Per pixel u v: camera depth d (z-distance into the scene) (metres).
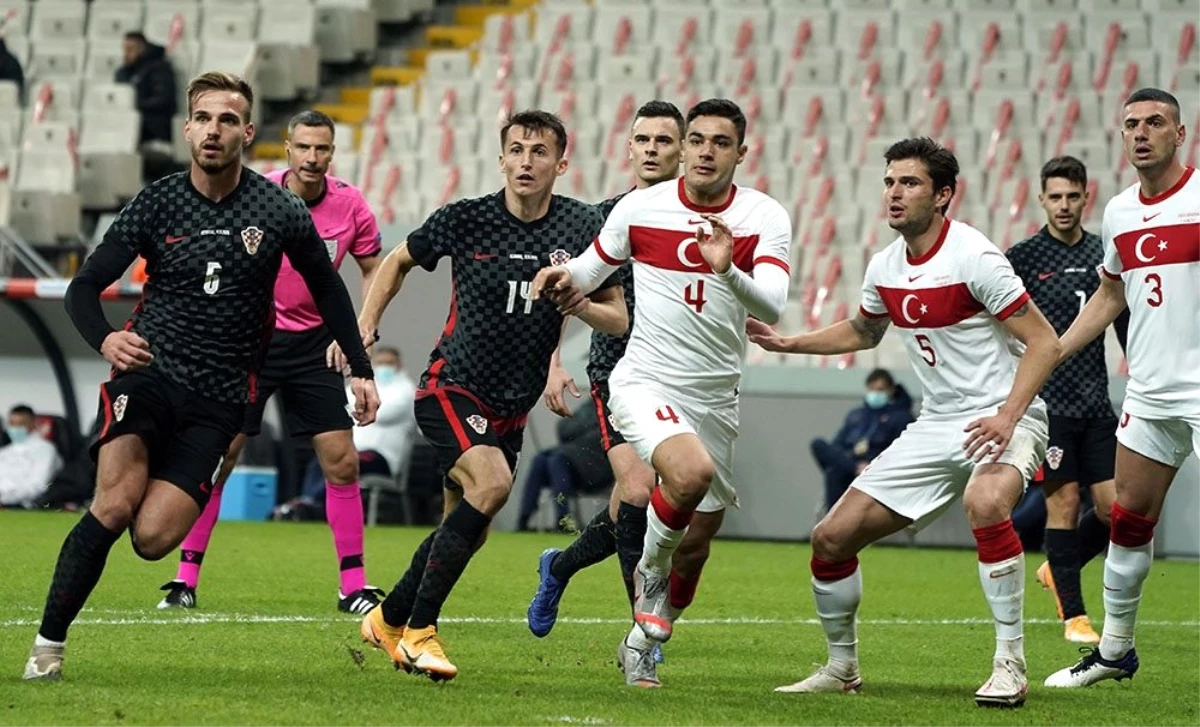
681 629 29.23
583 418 54.50
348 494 30.08
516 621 29.22
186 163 73.81
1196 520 52.31
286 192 20.27
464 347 22.48
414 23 84.44
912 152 20.89
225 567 38.03
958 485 21.42
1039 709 20.42
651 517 20.94
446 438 21.81
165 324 19.75
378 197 71.50
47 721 16.69
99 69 76.12
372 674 21.36
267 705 18.22
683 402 21.67
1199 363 22.58
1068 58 71.69
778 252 21.20
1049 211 30.16
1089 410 29.72
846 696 21.08
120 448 19.48
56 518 53.34
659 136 24.73
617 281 22.80
